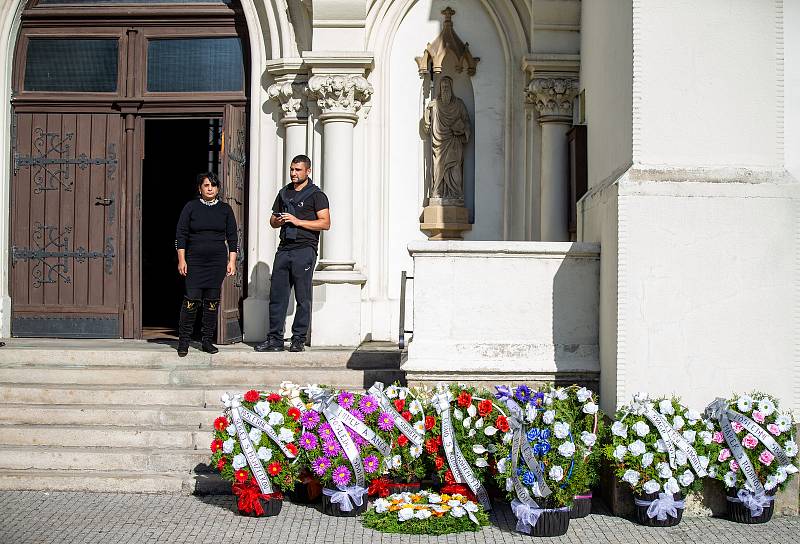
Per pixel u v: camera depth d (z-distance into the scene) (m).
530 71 9.64
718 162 6.73
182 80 10.23
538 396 6.34
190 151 15.23
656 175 6.66
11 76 10.33
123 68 10.27
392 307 9.76
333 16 9.45
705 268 6.63
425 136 9.98
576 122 9.66
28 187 10.37
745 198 6.63
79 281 10.33
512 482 6.21
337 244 9.55
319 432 6.45
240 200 10.05
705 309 6.63
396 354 8.64
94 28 10.30
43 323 10.32
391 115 9.95
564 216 9.63
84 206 10.34
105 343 9.63
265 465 6.43
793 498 6.55
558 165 9.63
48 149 10.35
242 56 10.16
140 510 6.59
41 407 7.88
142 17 10.20
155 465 7.30
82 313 10.30
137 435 7.51
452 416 6.54
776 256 6.63
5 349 8.80
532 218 9.77
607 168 7.70
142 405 8.01
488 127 9.97
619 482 6.50
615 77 7.43
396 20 9.88
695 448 6.34
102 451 7.38
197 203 8.71
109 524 6.26
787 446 6.38
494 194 9.97
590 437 6.24
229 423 6.52
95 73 10.32
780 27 6.74
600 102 8.08
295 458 6.47
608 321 6.93
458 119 9.86
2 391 8.09
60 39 10.35
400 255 9.95
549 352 7.26
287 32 9.79
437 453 6.53
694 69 6.73
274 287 8.84
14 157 10.38
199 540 5.93
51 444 7.56
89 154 10.34
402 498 6.47
